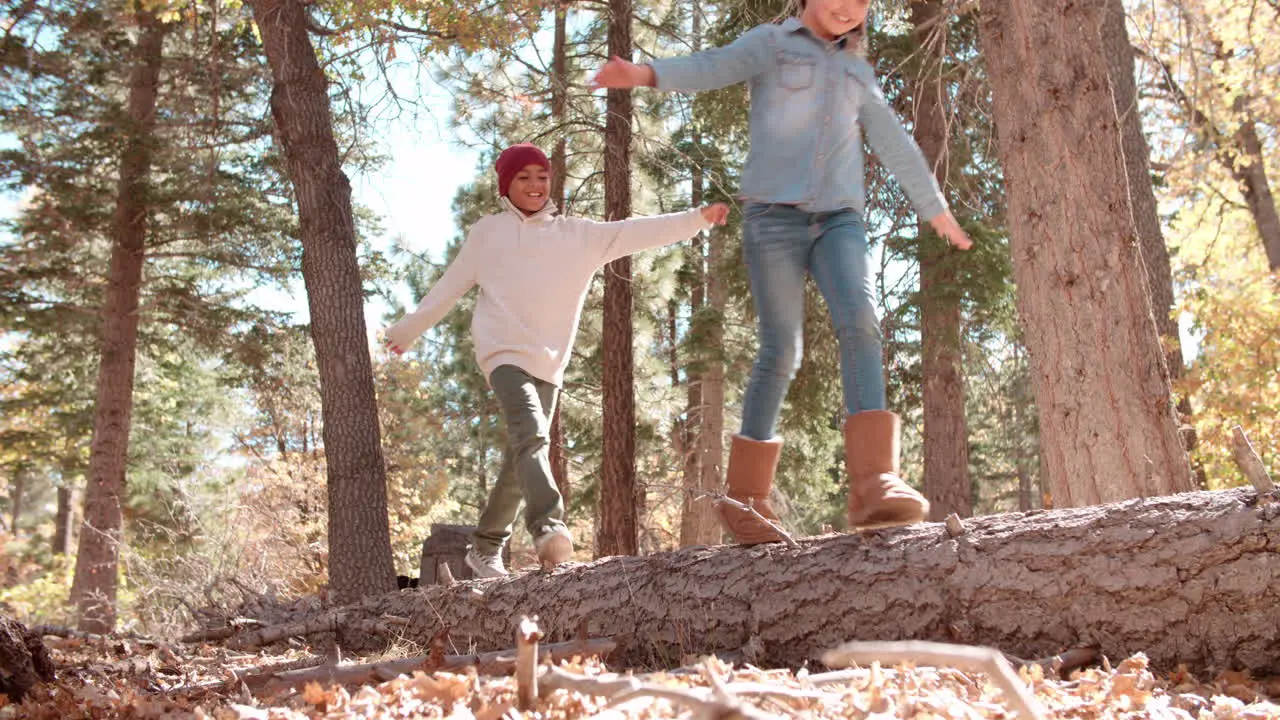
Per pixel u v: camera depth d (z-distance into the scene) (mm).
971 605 2730
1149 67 9609
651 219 4141
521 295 4082
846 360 3059
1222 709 2096
